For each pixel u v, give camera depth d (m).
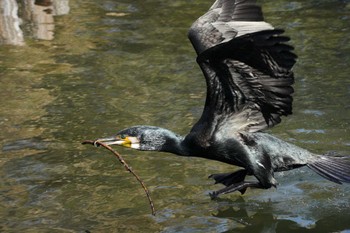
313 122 13.80
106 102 14.82
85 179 12.04
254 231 10.57
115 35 18.28
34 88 15.53
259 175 10.41
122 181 11.98
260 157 10.41
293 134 13.35
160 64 16.58
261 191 11.73
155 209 11.09
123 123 13.87
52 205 11.24
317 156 10.70
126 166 10.31
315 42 17.41
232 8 10.23
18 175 12.15
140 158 12.80
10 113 14.44
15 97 15.13
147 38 18.03
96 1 20.80
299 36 17.78
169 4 20.39
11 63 16.80
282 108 10.12
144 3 20.53
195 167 12.45
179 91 15.23
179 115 14.12
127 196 11.52
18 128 13.83
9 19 19.31
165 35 18.19
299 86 15.31
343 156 10.74
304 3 20.06
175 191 11.64
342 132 13.38
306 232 10.52
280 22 18.66
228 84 9.88
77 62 16.83
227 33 9.92
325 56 16.66
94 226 10.61
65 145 13.18
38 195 11.53
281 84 9.71
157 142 10.45
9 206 11.20
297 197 11.48
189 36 10.02
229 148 10.35
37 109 14.61
